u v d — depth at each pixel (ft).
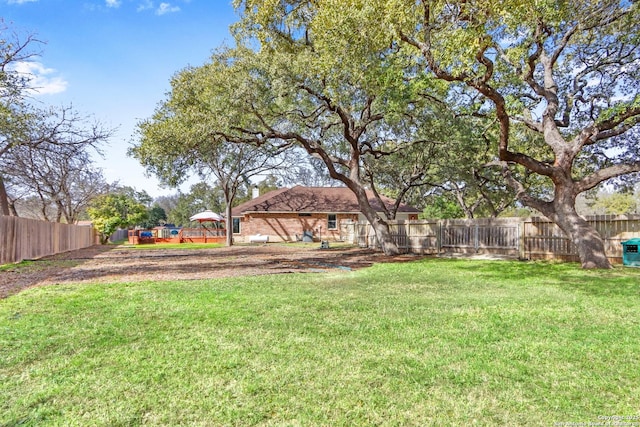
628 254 38.32
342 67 34.12
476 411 9.19
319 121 55.21
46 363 12.26
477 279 30.48
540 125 43.52
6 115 40.68
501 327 16.15
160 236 114.52
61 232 67.41
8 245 45.37
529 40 38.58
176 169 44.62
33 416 9.00
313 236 103.60
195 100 43.37
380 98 44.93
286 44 41.83
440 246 55.72
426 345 13.82
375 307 19.99
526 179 72.13
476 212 125.29
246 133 47.67
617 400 9.68
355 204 108.58
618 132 39.50
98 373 11.43
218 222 139.13
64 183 76.02
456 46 26.43
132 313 18.78
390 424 8.64
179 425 8.63
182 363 12.14
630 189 59.26
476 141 55.93
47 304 21.03
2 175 53.31
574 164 54.75
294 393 10.11
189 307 20.01
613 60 41.78
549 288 26.03
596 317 17.84
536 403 9.56
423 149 65.51
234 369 11.67
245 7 41.19
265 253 61.26
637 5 32.63
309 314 18.42
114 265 44.11
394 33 29.43
